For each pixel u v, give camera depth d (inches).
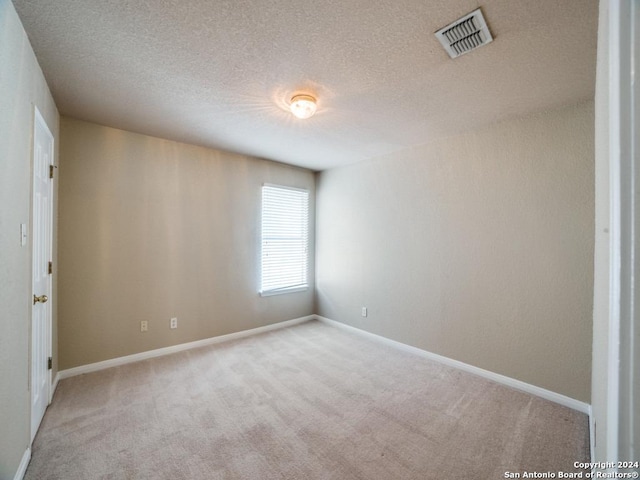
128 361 111.9
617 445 15.4
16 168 55.7
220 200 137.0
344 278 157.2
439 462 63.8
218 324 136.6
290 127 106.3
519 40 59.5
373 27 56.7
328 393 91.6
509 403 86.7
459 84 76.5
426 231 120.9
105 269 107.4
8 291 52.0
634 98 15.1
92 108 92.5
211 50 64.1
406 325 127.5
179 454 65.4
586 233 83.2
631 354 15.1
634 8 15.2
